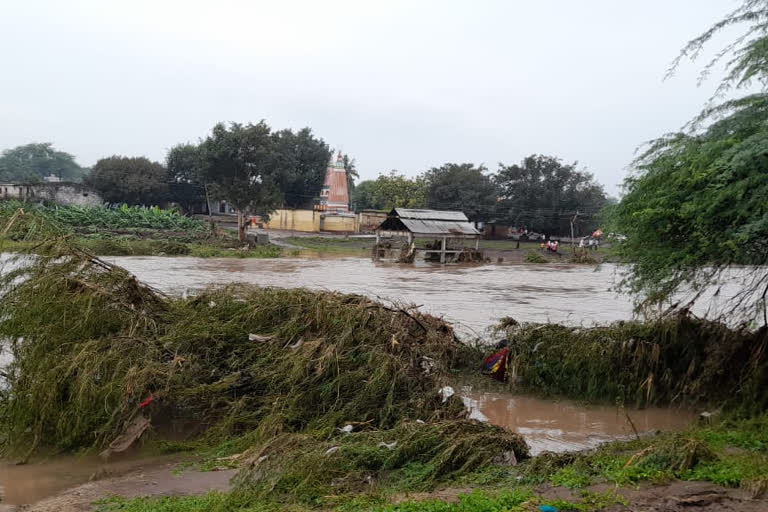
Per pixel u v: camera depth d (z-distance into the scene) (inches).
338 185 3147.1
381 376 347.3
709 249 358.9
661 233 382.3
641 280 408.2
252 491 238.4
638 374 420.2
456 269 1635.1
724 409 367.9
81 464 293.4
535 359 446.9
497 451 281.1
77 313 338.6
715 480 231.9
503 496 220.8
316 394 346.0
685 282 403.2
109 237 1926.7
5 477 277.6
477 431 301.1
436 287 1093.8
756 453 267.0
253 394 352.5
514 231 3132.4
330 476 253.1
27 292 341.7
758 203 322.7
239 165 2064.5
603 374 425.7
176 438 329.7
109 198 2906.0
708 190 346.3
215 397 341.7
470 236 1934.1
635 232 396.8
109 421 305.0
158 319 377.7
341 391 347.6
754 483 221.9
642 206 385.7
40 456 301.3
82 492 256.2
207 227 2361.0
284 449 272.1
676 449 255.0
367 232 3112.7
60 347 326.3
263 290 424.2
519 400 425.4
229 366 360.8
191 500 236.2
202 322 378.0
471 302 884.0
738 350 405.4
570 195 2672.2
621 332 444.1
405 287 1072.2
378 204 3516.2
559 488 233.6
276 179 2156.7
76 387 307.1
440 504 213.3
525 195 2731.3
